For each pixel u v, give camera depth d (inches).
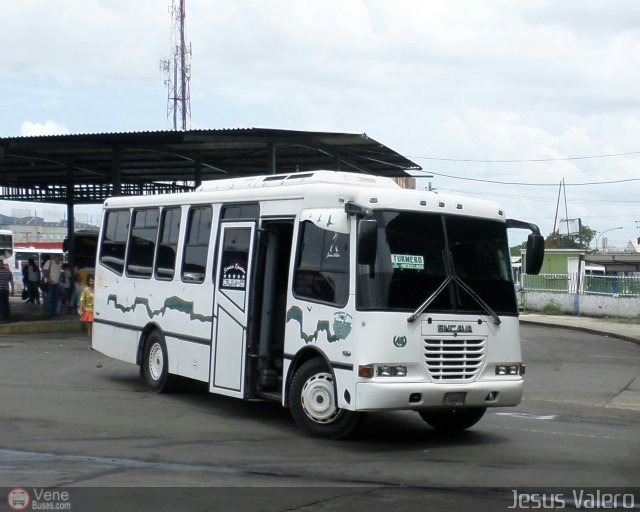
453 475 346.0
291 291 431.2
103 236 625.0
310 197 428.5
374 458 375.6
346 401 391.9
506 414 518.0
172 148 1030.4
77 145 995.9
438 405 398.3
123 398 525.7
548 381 689.0
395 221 404.2
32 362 689.6
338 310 399.2
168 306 536.1
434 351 398.3
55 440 395.9
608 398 603.8
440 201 417.7
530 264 436.1
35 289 1467.8
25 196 1514.5
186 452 376.8
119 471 339.3
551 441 427.8
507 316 422.9
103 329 613.6
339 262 404.2
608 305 1589.6
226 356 473.7
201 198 515.2
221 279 483.2
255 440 408.5
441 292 405.7
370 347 386.3
